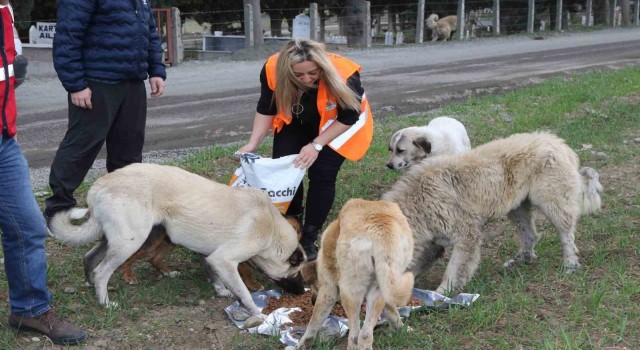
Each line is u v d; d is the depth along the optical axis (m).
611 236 5.98
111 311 4.61
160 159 8.44
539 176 5.21
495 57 20.27
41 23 17.27
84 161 5.81
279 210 5.23
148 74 6.12
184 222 4.73
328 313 4.17
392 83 14.83
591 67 17.44
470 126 10.03
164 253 5.30
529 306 4.64
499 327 4.39
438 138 7.39
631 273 5.12
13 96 4.08
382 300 4.00
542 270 5.24
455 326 4.45
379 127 9.98
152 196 4.69
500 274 5.41
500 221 6.60
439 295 4.79
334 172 5.46
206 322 4.63
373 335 4.33
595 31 31.77
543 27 32.47
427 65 18.25
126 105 5.81
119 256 4.62
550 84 13.75
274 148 5.64
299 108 5.32
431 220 5.00
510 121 10.45
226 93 13.72
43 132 10.14
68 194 5.86
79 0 5.39
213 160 8.17
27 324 4.29
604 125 10.05
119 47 5.58
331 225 4.30
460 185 5.06
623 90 12.91
